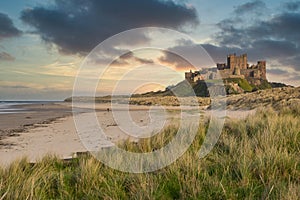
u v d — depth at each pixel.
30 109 46.19
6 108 50.56
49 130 15.40
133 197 3.21
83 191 3.45
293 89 23.47
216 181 3.43
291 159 4.02
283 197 2.85
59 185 3.61
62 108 50.25
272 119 7.10
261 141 5.15
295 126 6.18
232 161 4.20
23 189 3.22
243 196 3.23
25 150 9.19
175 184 3.55
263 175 3.61
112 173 3.98
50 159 5.10
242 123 7.04
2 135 13.66
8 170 4.08
